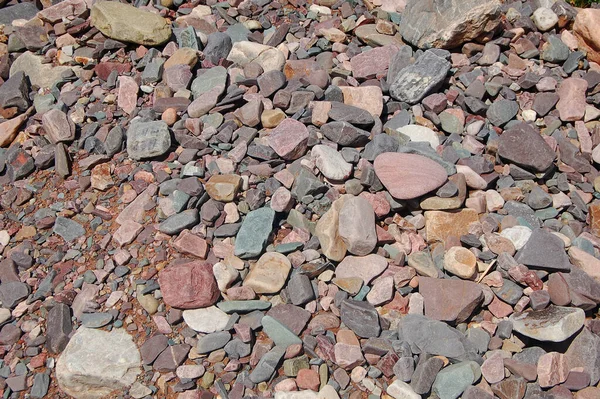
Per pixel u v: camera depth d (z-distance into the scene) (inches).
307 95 41.1
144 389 33.8
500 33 45.2
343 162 38.7
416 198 37.6
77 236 38.6
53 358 35.0
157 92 43.4
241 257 36.7
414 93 41.9
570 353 33.8
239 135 40.8
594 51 44.4
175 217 37.7
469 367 32.8
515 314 34.7
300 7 48.9
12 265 37.7
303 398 32.8
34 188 40.8
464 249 36.0
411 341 33.9
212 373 33.9
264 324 34.5
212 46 45.3
